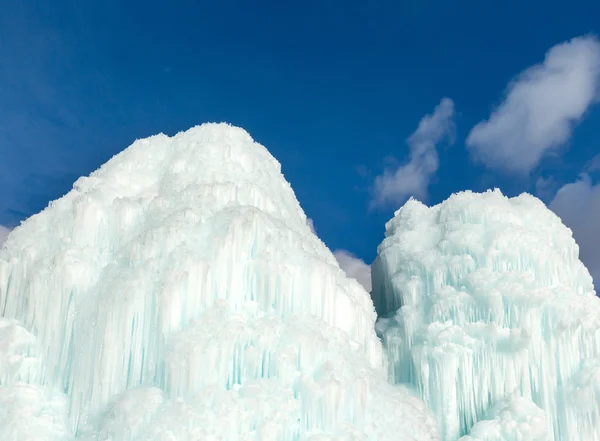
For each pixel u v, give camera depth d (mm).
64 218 24328
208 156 27812
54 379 20766
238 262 21328
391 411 20859
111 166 29359
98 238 23953
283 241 22562
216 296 20859
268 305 21125
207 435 16719
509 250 26734
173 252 20969
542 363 24656
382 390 21984
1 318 21750
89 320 20578
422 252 29062
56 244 23766
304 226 28781
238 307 20891
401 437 19906
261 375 19406
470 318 25906
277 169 32375
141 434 17203
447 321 26219
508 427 22016
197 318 19844
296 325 20438
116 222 24062
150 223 23312
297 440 18500
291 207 29688
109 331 19797
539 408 22891
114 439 17375
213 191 24734
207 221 22609
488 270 26281
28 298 21797
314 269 22281
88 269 22016
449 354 24719
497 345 24500
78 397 19734
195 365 18375
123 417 17500
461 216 29422
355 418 19656
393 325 28344
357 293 26219
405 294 28625
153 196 25938
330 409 18859
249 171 28547
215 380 18609
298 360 19828
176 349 18672
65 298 21375
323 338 20203
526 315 25062
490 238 27172
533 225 29062
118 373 19625
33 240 24328
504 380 24094
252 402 17938
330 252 28359
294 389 19234
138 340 19969
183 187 25750
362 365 21141
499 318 25250
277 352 19453
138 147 30406
